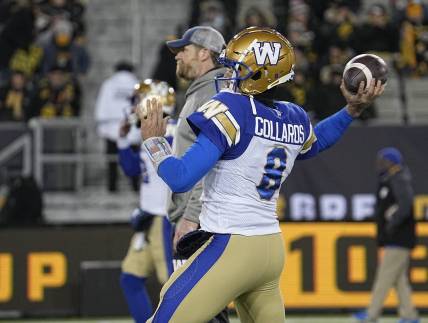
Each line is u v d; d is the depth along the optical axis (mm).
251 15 55812
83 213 51438
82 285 40094
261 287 19156
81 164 51875
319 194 48062
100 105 50906
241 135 18484
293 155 19344
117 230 40969
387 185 38250
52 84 53000
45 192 51531
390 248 38344
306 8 57562
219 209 18703
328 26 56781
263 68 18906
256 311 19234
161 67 52500
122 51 64188
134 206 51906
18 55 57125
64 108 53000
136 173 29594
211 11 56406
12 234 40438
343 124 20562
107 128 50875
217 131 18234
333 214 48094
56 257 40594
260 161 18703
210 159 18172
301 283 40562
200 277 18562
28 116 52938
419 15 57875
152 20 65250
